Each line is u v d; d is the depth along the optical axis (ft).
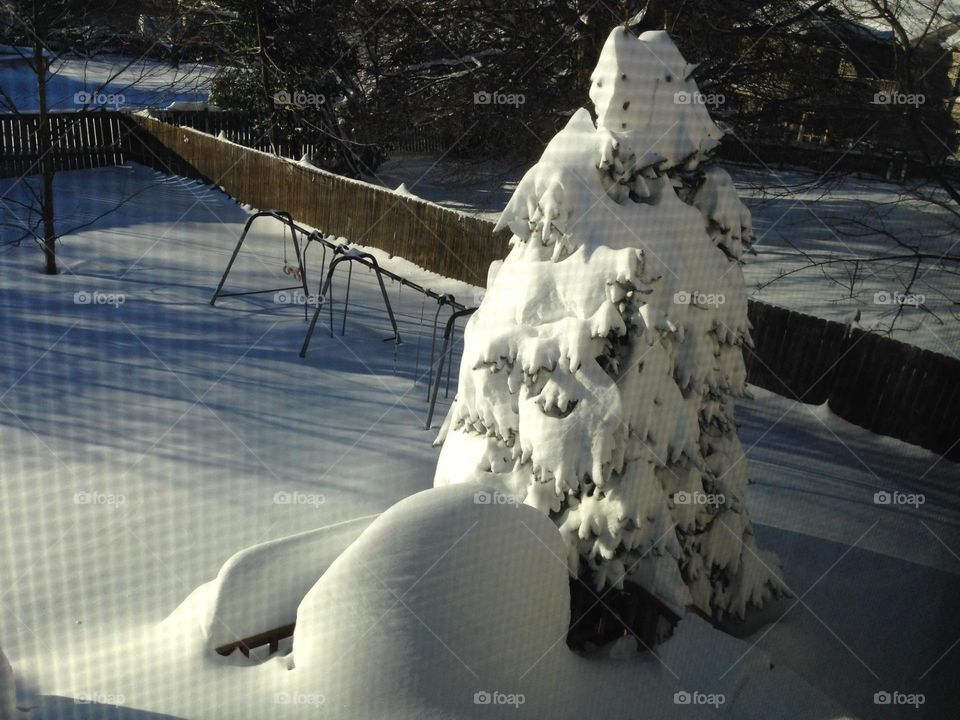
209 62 56.18
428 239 36.29
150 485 17.44
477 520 10.17
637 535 11.80
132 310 28.37
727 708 11.13
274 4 47.24
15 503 16.16
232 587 11.07
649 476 11.74
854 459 23.06
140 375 23.11
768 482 21.16
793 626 15.26
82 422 19.90
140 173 49.42
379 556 9.62
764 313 27.27
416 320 30.53
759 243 41.34
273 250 38.04
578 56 38.93
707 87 37.32
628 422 11.30
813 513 19.85
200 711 9.28
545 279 11.32
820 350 25.98
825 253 38.75
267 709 9.14
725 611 14.60
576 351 10.81
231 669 10.11
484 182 51.19
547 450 11.18
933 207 31.50
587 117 11.73
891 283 33.60
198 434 19.99
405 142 61.41
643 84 11.38
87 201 42.39
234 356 25.30
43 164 31.22
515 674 10.03
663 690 11.23
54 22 31.76
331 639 9.36
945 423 23.31
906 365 23.93
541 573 10.50
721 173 12.39
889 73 38.09
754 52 38.32
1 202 40.06
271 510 16.99
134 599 13.52
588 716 10.37
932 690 13.93
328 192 40.19
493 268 12.43
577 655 11.39
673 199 11.85
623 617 12.27
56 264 32.24
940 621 15.94
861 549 18.42
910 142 32.42
